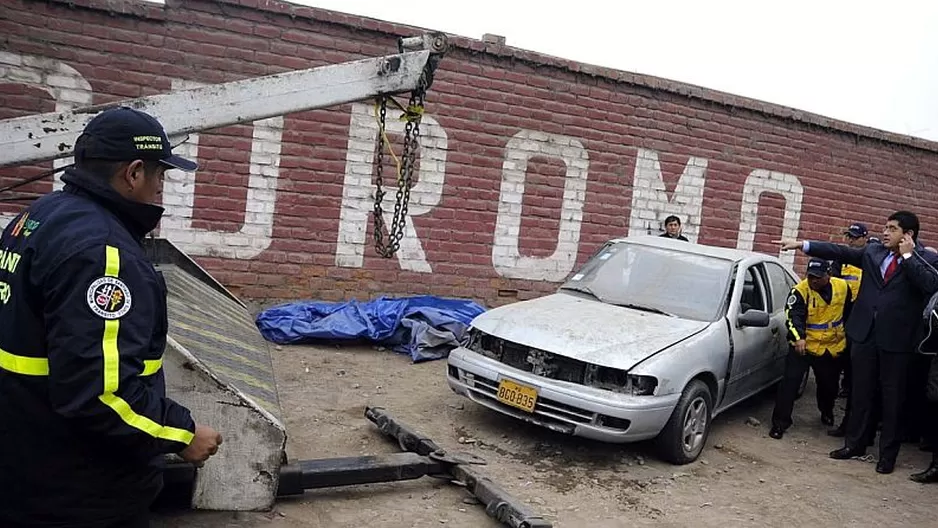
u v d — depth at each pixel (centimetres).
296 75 407
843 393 833
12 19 708
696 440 569
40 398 225
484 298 947
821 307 674
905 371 584
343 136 849
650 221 1041
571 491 492
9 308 226
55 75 728
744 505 501
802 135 1149
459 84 898
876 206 1249
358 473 429
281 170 827
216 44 780
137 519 255
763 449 629
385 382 704
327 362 752
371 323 816
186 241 798
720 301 628
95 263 219
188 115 390
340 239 862
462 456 479
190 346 405
